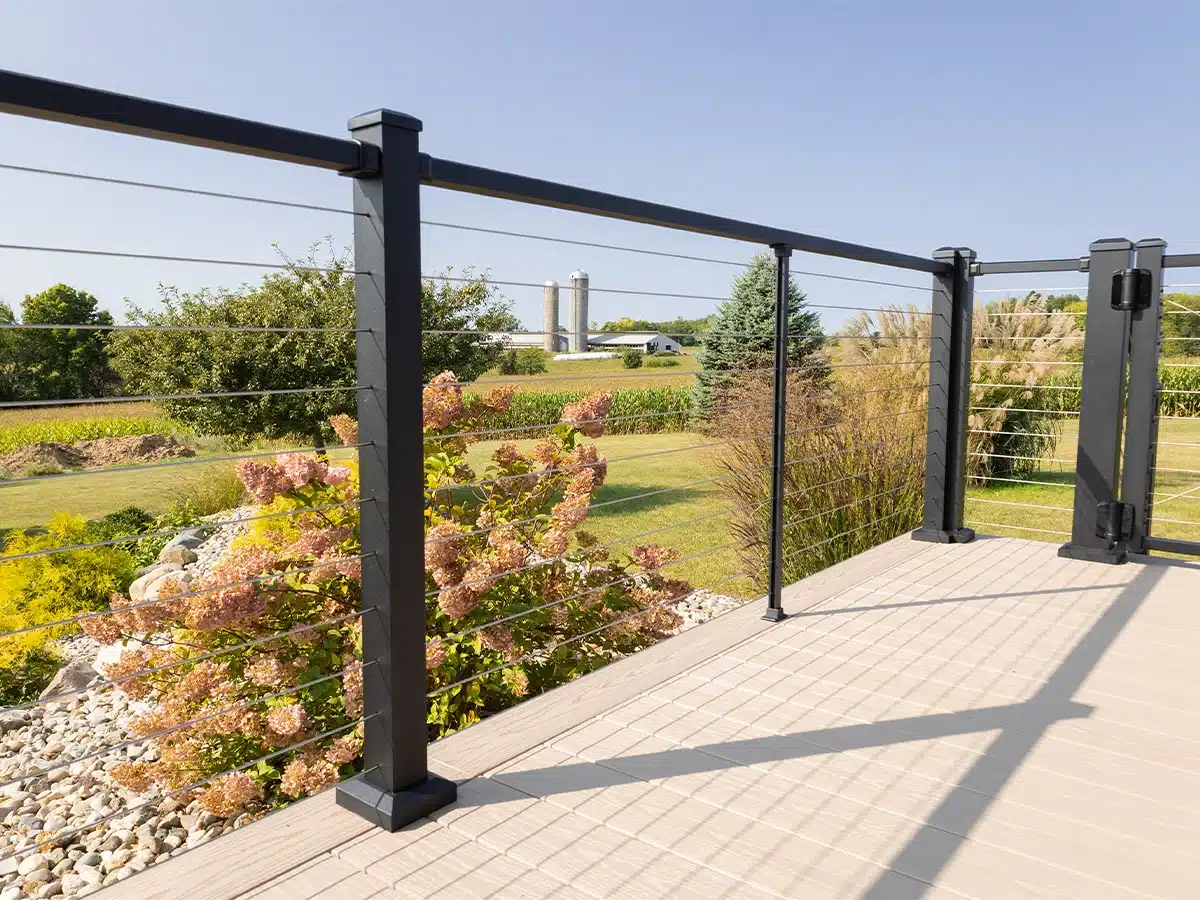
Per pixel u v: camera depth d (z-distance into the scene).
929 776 1.51
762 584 4.54
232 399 9.33
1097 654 2.12
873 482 4.31
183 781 2.46
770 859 1.25
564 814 1.37
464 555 2.44
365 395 1.30
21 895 2.44
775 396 2.33
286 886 1.16
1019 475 7.87
